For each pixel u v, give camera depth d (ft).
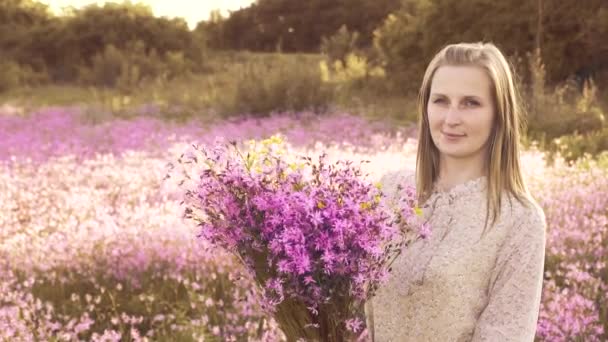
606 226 21.53
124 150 41.22
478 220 6.35
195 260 18.90
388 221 6.11
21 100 79.25
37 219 24.22
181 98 68.80
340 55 95.61
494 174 6.39
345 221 5.59
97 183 31.65
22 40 114.93
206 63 115.96
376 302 6.76
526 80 61.52
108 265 19.86
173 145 40.81
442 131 6.52
